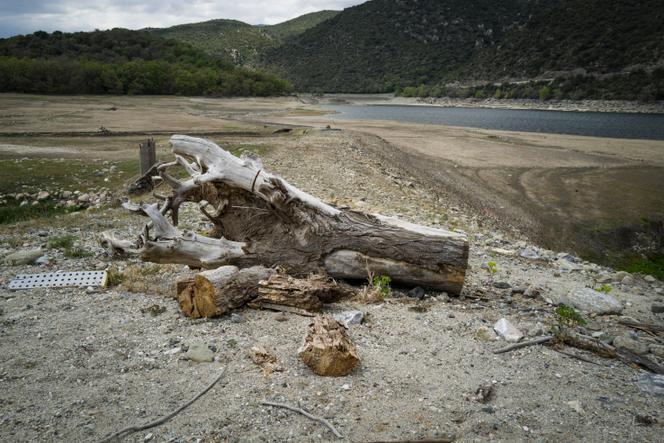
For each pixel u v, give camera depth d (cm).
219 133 4012
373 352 536
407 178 2591
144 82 10931
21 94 9019
